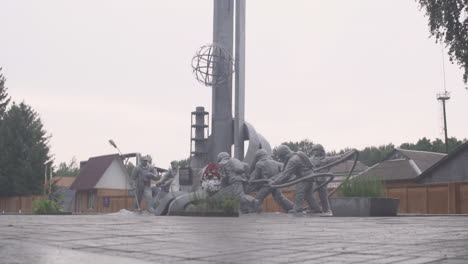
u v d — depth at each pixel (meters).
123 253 5.32
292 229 9.40
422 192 33.69
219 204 21.23
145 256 5.06
